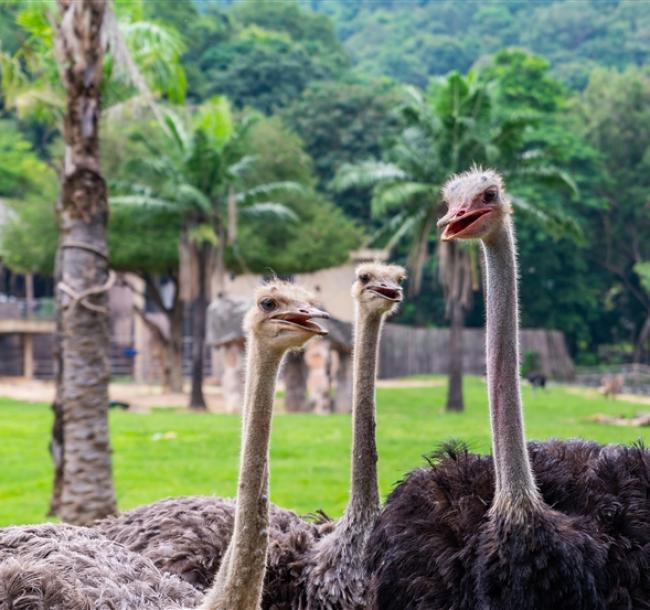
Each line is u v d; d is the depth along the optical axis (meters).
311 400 33.94
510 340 5.32
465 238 5.31
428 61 104.19
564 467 5.72
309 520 8.34
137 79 13.56
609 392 44.09
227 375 34.44
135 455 21.64
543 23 101.75
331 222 42.62
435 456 6.09
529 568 5.09
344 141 60.41
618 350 70.56
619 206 65.00
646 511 5.45
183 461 20.81
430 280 64.44
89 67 12.76
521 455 5.23
